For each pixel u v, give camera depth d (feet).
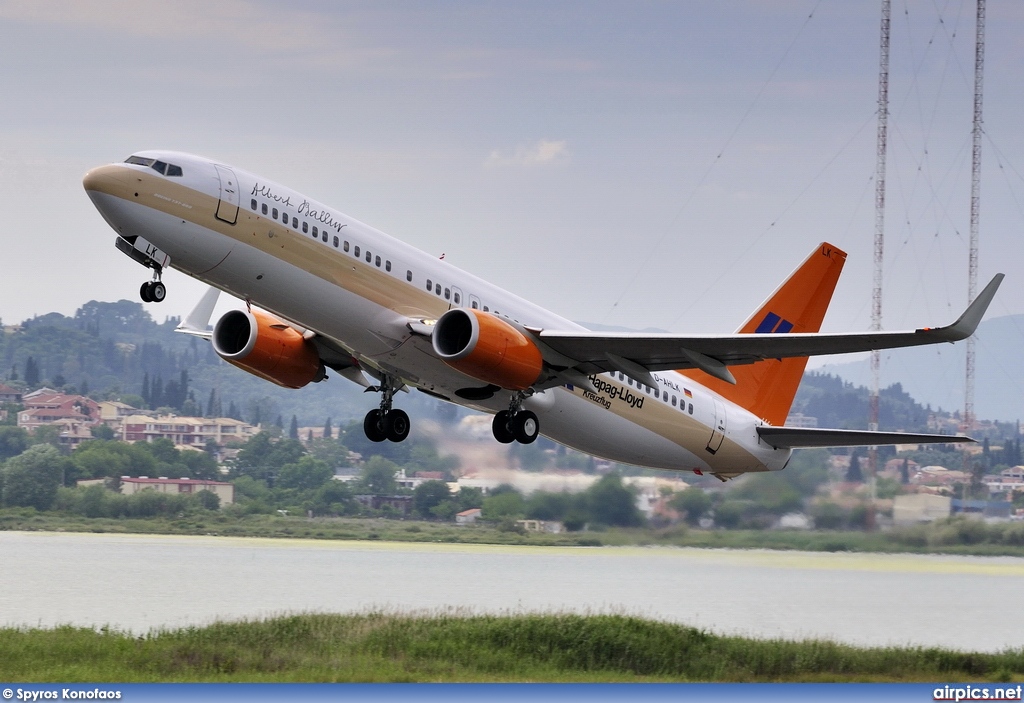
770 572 399.03
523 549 441.27
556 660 197.26
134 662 180.14
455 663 189.26
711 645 213.46
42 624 275.18
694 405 241.96
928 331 178.50
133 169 176.24
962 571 409.08
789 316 254.47
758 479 432.66
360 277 192.13
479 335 189.98
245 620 225.15
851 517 428.15
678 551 423.23
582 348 203.72
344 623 213.87
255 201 182.91
